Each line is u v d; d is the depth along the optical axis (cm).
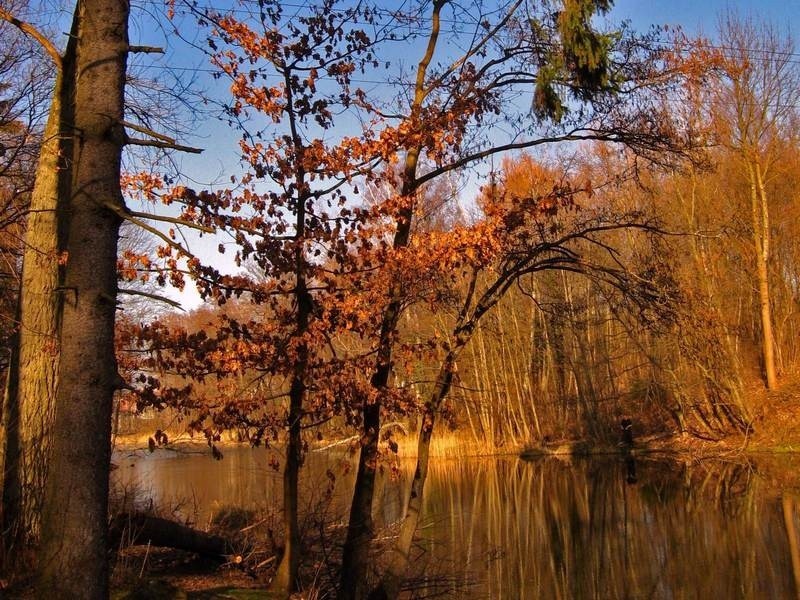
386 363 727
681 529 1559
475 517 1770
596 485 2253
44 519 488
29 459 748
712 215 2552
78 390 494
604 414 3369
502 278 892
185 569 894
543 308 1105
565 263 959
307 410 710
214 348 670
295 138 731
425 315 988
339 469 850
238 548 945
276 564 898
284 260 682
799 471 2200
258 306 816
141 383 714
